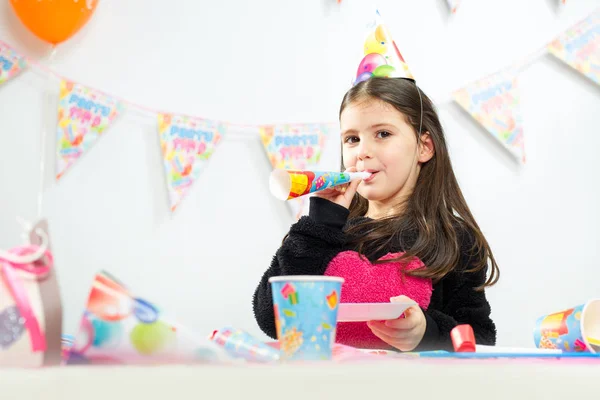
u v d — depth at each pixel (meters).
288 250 1.39
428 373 0.44
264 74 2.46
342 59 2.48
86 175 2.35
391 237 1.47
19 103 2.32
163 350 0.56
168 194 2.39
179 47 2.44
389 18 2.46
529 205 2.40
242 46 2.47
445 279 1.47
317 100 2.46
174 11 2.45
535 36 2.45
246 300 2.39
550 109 2.42
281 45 2.48
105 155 2.37
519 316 2.37
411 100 1.55
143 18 2.43
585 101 2.43
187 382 0.41
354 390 0.42
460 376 0.45
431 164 1.57
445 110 2.41
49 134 2.33
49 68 2.34
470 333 0.75
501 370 0.47
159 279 2.36
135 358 0.56
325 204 1.40
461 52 2.45
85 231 2.33
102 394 0.40
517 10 2.46
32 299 0.57
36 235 0.62
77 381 0.40
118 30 2.42
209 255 2.39
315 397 0.42
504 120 2.29
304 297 0.66
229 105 2.44
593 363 0.58
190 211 2.39
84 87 2.28
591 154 2.42
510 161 2.40
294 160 2.30
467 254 1.50
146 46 2.43
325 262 1.39
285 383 0.42
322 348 0.67
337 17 2.49
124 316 0.57
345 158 1.56
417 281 1.41
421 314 1.10
